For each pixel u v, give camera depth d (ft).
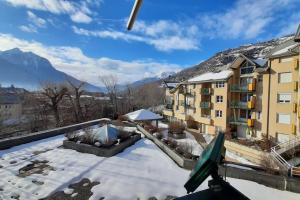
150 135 49.47
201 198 7.56
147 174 29.14
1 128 115.24
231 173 28.81
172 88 137.08
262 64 77.20
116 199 22.65
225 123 87.86
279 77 67.36
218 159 7.17
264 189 25.95
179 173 30.12
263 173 27.55
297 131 59.21
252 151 61.57
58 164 30.86
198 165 7.52
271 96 69.41
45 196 22.36
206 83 99.86
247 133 82.33
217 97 92.89
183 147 38.04
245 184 26.86
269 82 70.13
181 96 118.83
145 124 63.62
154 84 224.12
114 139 39.40
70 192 23.47
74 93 119.55
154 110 161.07
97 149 35.78
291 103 63.41
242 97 86.12
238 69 86.84
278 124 66.90
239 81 86.69
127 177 27.81
